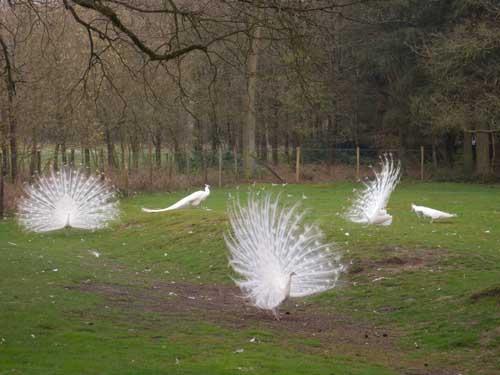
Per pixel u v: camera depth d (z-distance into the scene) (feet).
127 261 75.97
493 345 41.73
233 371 33.40
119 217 95.04
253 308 52.29
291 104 148.87
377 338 45.14
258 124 174.50
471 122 124.26
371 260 62.44
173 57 47.75
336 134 184.14
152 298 54.34
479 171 158.71
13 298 48.39
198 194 95.76
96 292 54.39
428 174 164.96
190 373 32.73
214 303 54.39
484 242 68.64
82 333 39.73
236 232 46.14
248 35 47.11
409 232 73.82
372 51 162.40
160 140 148.66
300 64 49.01
